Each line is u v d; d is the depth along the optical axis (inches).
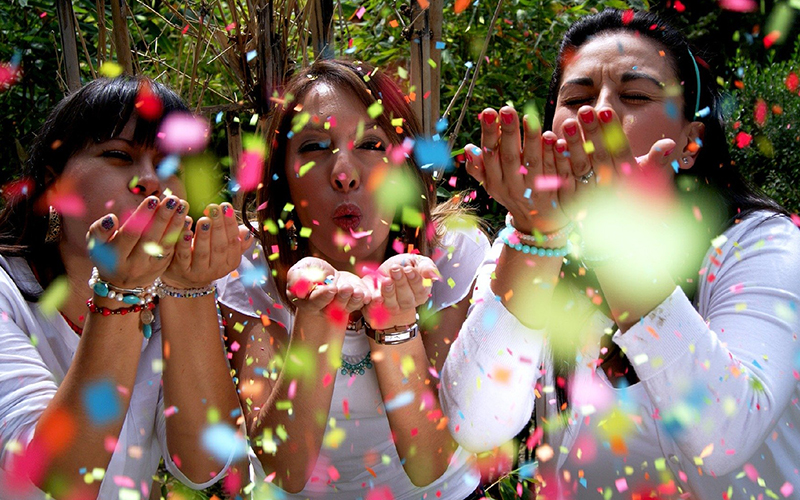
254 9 85.4
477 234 65.2
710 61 61.9
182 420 53.7
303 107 58.3
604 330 57.4
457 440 55.4
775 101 166.1
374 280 52.8
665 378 48.3
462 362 53.2
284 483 55.5
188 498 80.5
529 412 56.1
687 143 58.6
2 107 121.6
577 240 49.2
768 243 53.2
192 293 52.5
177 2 103.0
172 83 112.2
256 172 65.2
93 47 118.5
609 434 56.1
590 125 44.1
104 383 47.4
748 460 53.7
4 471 51.2
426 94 78.0
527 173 45.9
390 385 53.8
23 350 51.6
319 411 53.2
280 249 63.1
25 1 112.0
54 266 56.1
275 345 61.7
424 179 63.2
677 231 58.2
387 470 60.4
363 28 121.2
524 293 51.0
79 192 52.9
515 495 75.9
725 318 52.2
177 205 44.3
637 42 56.9
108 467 54.4
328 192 57.6
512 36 129.8
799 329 49.9
